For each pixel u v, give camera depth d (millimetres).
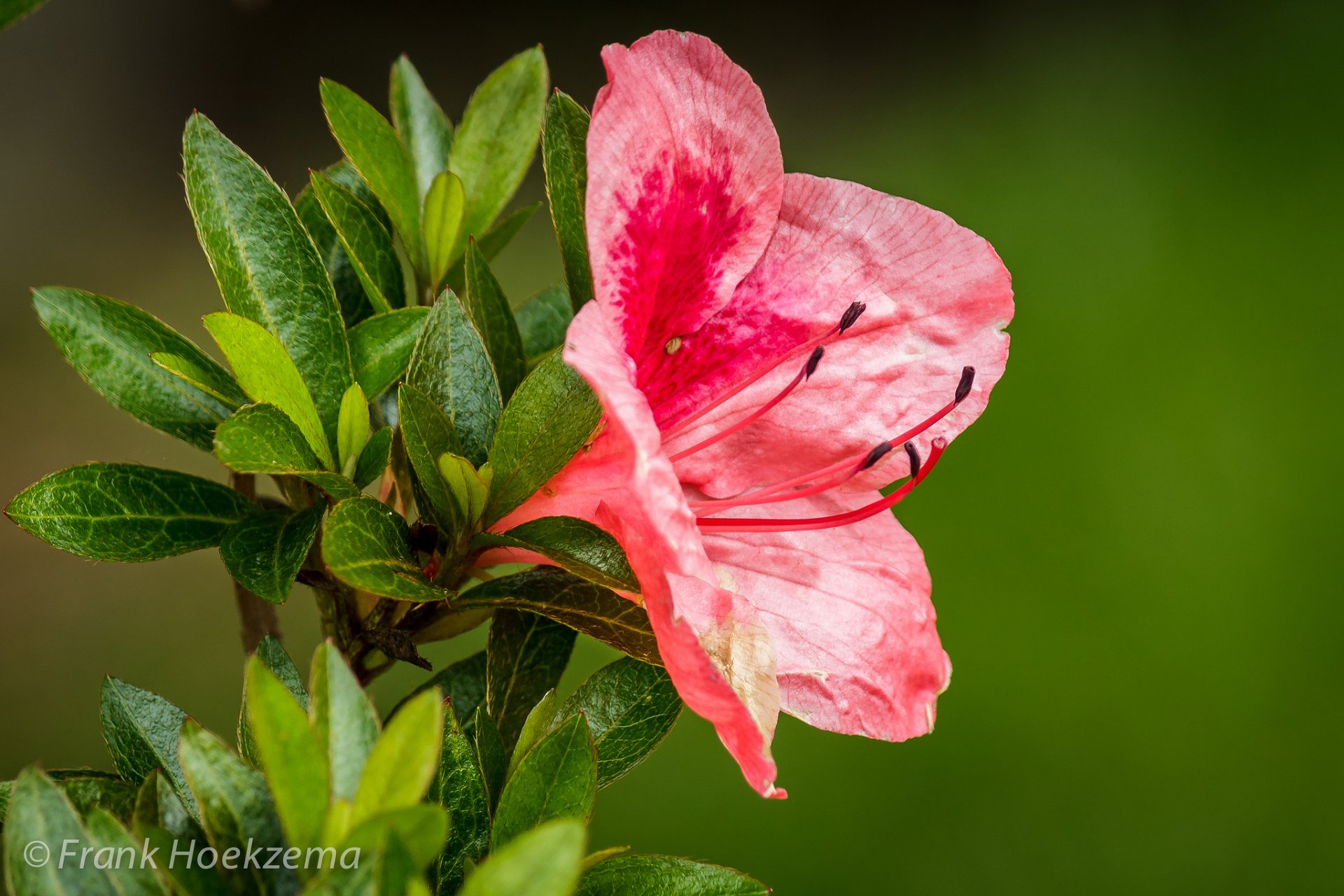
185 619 5773
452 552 1689
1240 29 9586
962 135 9055
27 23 8641
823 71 9766
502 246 2131
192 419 1792
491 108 2107
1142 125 8945
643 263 1674
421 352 1683
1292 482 6492
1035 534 6316
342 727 1213
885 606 1957
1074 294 7582
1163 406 6895
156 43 8984
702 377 1905
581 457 1694
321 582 1774
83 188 8297
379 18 9508
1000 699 5703
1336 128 8781
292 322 1756
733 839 5125
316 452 1690
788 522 1908
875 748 5512
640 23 9891
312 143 9055
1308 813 5355
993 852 5203
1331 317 7336
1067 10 9977
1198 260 7793
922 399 1935
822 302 1910
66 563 5957
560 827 1035
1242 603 6008
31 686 5418
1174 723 5617
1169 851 5207
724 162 1742
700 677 1418
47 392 6707
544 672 1836
